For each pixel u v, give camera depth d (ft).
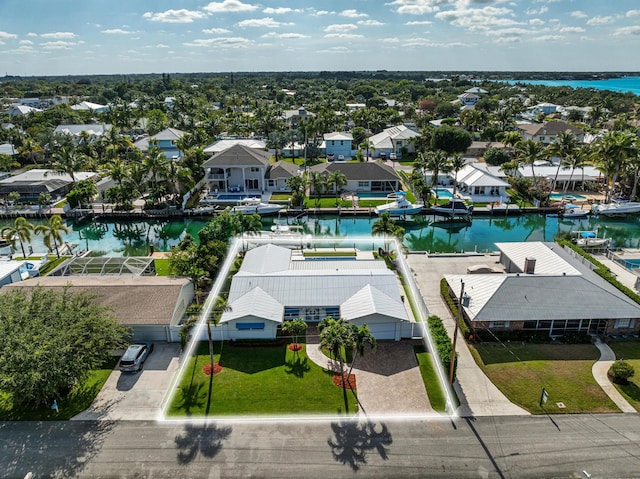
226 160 263.90
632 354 108.17
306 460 77.97
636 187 248.52
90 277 134.31
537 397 93.35
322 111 478.59
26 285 123.75
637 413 88.84
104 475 75.25
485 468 76.33
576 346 111.34
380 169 269.64
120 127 443.32
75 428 85.40
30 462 77.82
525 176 267.39
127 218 236.22
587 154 263.08
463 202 233.14
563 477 74.79
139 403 92.17
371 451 79.92
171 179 242.37
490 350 109.50
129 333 108.58
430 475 75.05
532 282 120.78
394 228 170.19
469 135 330.75
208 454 79.36
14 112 547.90
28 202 249.96
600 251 177.37
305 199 256.52
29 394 78.79
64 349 82.94
